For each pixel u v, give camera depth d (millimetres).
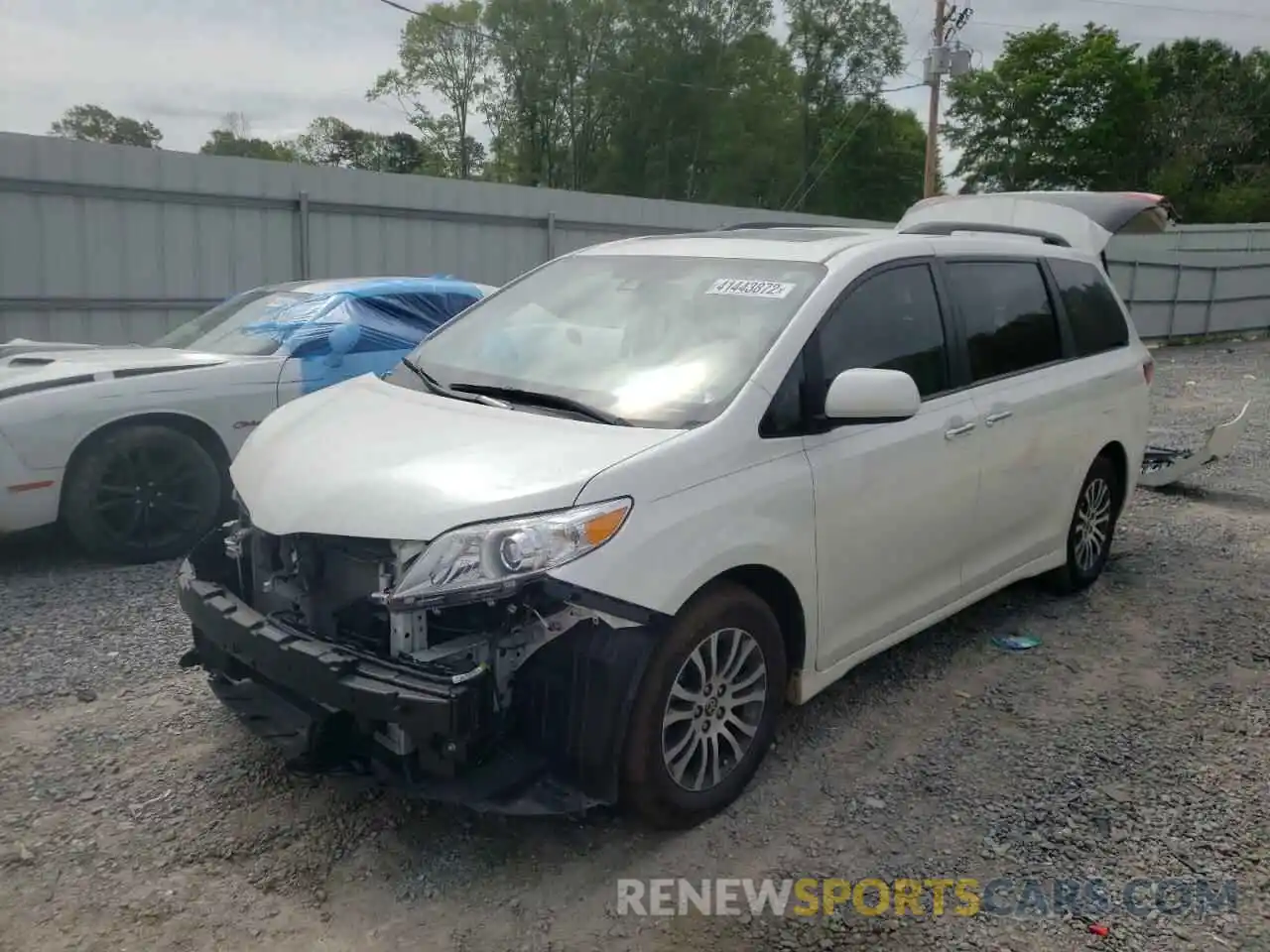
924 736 4078
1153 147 52000
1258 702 4434
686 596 3152
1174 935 2938
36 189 11430
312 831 3342
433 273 14961
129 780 3604
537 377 3857
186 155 12430
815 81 48594
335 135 53062
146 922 2904
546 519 2963
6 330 11508
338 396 4059
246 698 3406
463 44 46500
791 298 3871
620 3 44750
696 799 3350
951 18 29156
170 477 6043
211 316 7473
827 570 3734
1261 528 7316
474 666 2980
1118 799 3633
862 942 2893
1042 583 5777
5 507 5508
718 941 2885
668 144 45781
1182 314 23406
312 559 3213
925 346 4328
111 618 5121
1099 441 5484
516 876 3150
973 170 50594
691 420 3432
